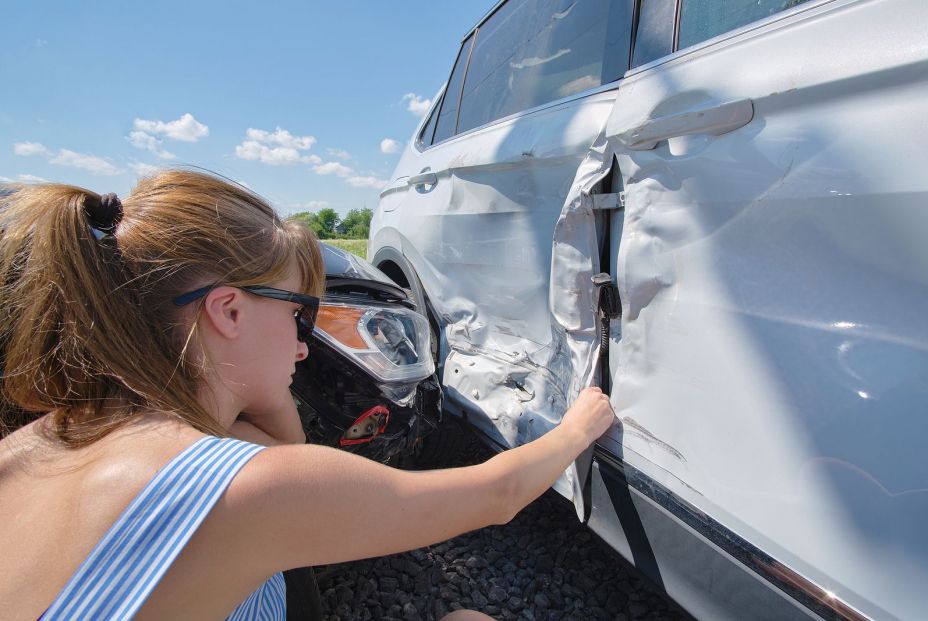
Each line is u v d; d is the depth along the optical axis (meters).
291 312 0.81
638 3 1.49
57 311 0.64
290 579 1.27
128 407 0.66
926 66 0.73
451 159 2.26
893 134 0.77
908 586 0.76
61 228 0.64
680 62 1.16
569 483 1.51
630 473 1.27
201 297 0.69
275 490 0.59
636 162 1.23
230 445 0.62
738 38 1.04
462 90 2.69
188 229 0.67
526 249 1.77
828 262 0.85
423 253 2.50
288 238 0.80
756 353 0.96
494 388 1.94
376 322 1.54
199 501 0.56
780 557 0.93
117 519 0.55
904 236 0.76
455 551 1.96
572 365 1.52
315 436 1.42
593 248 1.40
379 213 3.29
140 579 0.53
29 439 0.67
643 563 1.24
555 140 1.58
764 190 0.94
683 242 1.11
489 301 2.01
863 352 0.81
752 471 0.97
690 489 1.11
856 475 0.82
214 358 0.72
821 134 0.86
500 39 2.41
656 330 1.20
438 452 2.21
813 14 0.91
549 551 1.96
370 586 1.77
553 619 1.66
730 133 1.01
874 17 0.81
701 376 1.08
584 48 1.71
